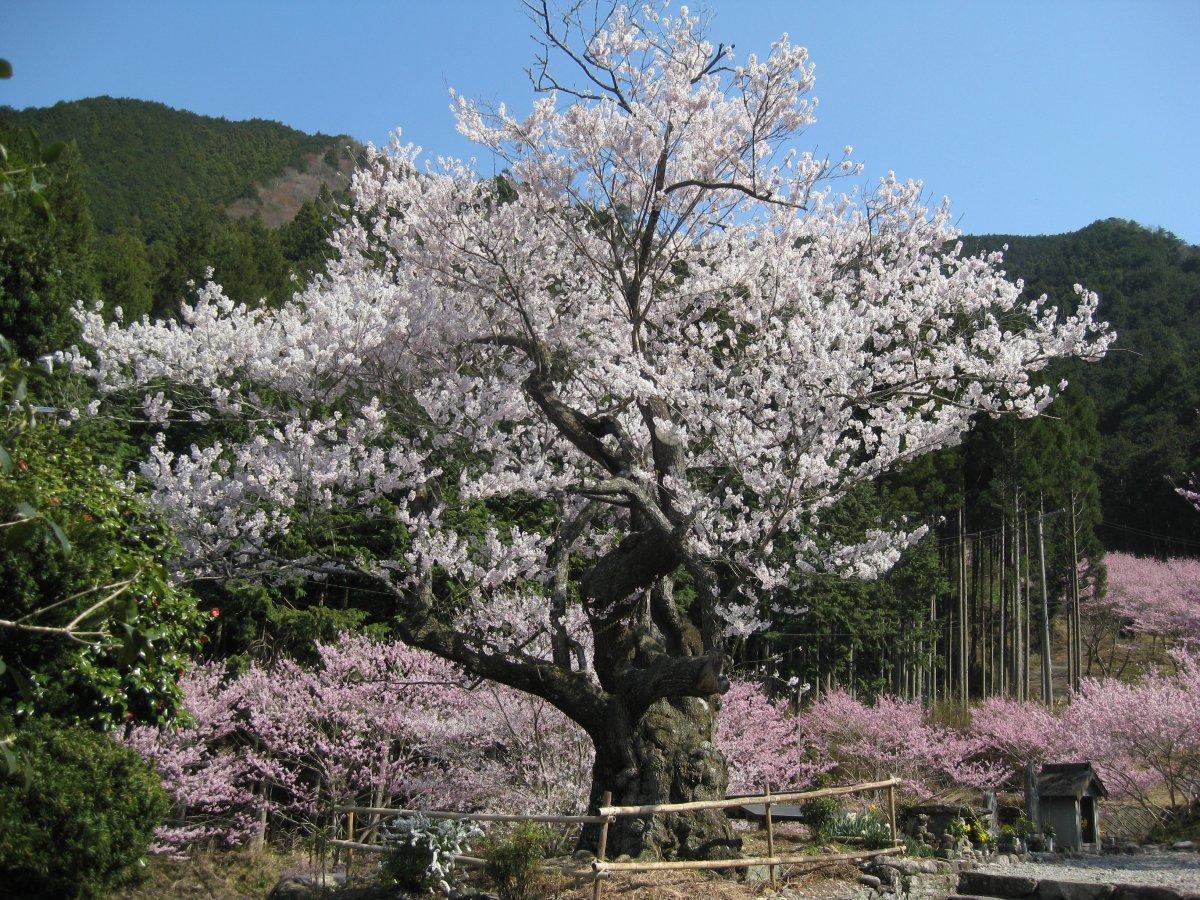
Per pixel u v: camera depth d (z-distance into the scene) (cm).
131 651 503
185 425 1581
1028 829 1151
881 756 1850
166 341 942
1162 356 5088
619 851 798
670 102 884
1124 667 3597
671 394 911
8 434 469
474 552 1003
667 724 849
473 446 952
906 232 1125
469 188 1066
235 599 1562
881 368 971
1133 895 657
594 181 945
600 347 1046
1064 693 3231
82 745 761
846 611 2459
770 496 920
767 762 1519
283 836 1420
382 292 977
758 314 1012
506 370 979
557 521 1138
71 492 789
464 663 867
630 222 998
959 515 3041
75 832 729
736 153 945
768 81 904
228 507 884
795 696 2612
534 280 1037
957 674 3322
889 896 733
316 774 1435
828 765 1827
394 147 1088
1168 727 1455
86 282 1925
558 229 1025
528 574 955
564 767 1188
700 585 774
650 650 895
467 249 991
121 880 765
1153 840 1361
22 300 1650
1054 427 3397
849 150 1002
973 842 970
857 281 1129
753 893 718
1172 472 4372
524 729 1245
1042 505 3100
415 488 945
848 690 2553
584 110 912
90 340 947
